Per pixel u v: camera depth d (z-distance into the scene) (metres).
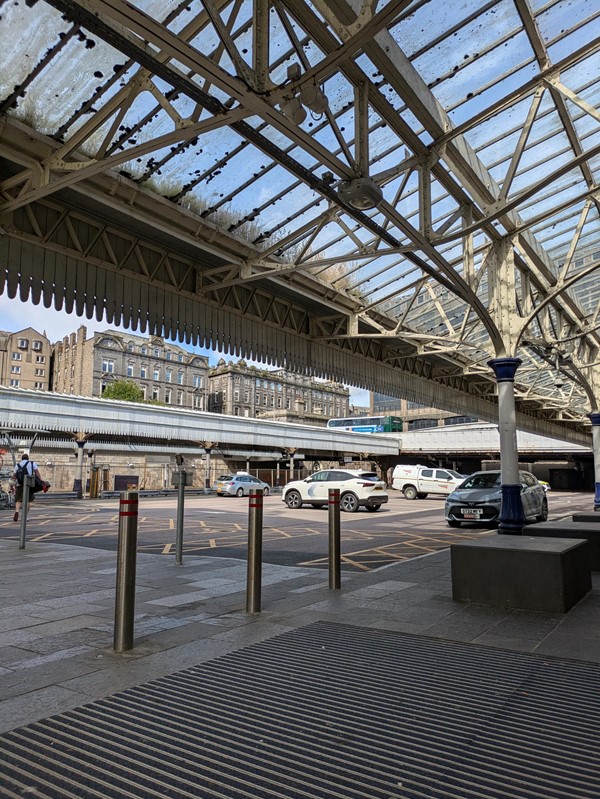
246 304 13.25
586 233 13.54
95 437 37.19
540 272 14.63
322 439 50.56
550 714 3.31
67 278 9.48
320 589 6.99
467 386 26.47
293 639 4.80
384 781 2.57
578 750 2.88
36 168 7.77
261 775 2.62
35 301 9.01
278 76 7.66
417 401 22.25
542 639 4.85
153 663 4.17
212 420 41.59
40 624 5.32
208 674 3.94
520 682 3.83
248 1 6.34
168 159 8.39
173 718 3.22
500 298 12.42
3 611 5.84
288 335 14.95
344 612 5.78
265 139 6.55
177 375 81.56
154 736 3.00
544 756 2.81
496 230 12.06
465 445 55.22
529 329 18.75
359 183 7.41
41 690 3.64
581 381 20.69
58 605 6.11
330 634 4.96
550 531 8.70
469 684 3.78
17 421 30.92
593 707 3.41
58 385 83.81
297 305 14.98
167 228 9.80
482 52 7.87
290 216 10.49
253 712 3.31
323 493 23.00
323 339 15.59
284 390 94.44
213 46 6.94
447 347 18.38
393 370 20.38
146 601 6.26
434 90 8.51
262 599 6.38
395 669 4.07
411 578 7.79
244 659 4.27
